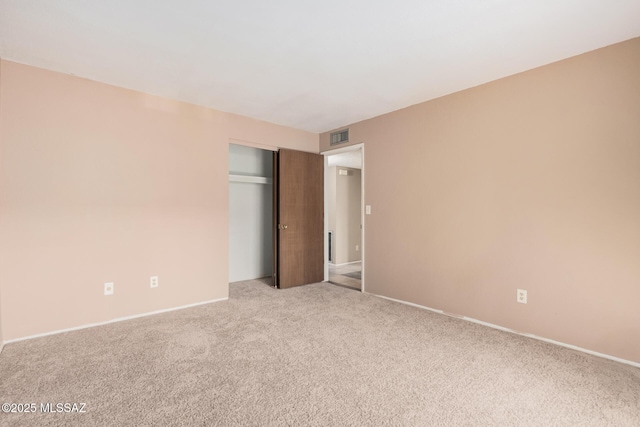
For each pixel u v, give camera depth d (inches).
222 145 148.9
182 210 135.9
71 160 110.0
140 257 124.7
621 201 87.3
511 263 109.2
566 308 97.1
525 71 106.1
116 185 119.3
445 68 105.0
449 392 72.4
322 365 85.0
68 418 62.6
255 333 107.4
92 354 90.8
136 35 85.2
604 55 90.2
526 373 81.0
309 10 74.1
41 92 104.6
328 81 115.8
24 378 77.3
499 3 71.6
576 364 85.6
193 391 72.3
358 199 280.4
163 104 131.0
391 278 150.3
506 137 110.6
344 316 125.5
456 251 125.0
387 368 83.5
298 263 178.5
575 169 95.3
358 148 169.5
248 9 73.6
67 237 109.2
